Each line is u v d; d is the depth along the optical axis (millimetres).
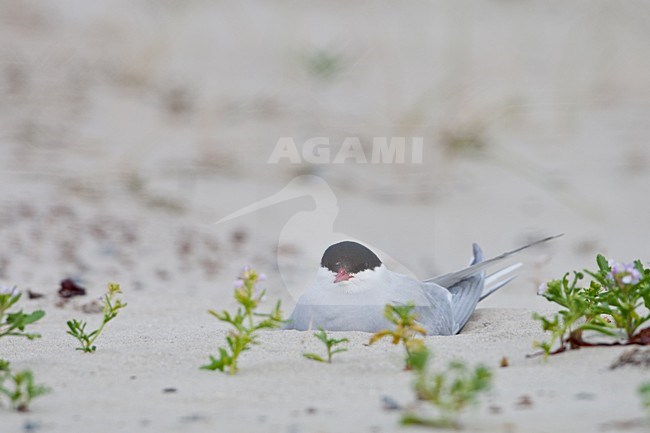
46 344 7734
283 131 18875
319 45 23141
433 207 15758
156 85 21078
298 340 7465
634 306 6691
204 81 21344
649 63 22359
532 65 22328
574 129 19125
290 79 21578
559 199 16312
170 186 16250
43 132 18391
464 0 26250
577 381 5762
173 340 7844
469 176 17234
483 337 7438
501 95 20672
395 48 23078
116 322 9469
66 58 21750
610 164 17703
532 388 5633
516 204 16094
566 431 4758
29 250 13094
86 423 5113
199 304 10688
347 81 21578
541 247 14180
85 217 14742
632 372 5883
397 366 6375
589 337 6855
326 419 5105
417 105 20234
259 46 23109
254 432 4898
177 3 24922
